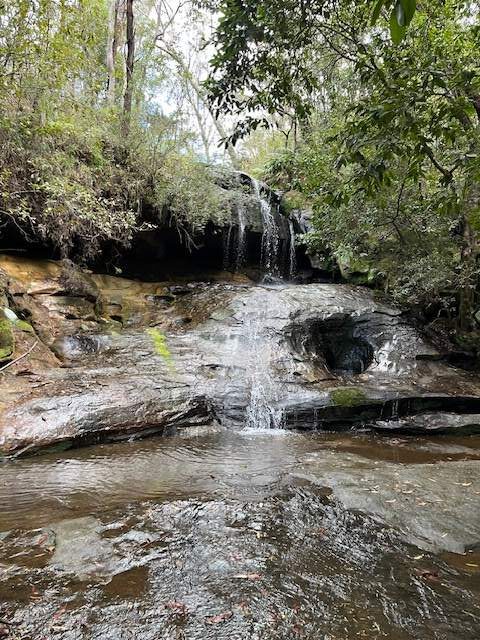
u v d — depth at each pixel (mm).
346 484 4590
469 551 3371
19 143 7789
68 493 4445
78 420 6148
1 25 6418
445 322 11430
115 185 10359
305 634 2385
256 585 2834
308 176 8906
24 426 5820
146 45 13547
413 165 3623
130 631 2359
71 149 9102
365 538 3527
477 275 10336
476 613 2611
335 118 8398
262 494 4410
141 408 6703
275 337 9211
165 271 13000
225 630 2391
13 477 4891
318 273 14727
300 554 3258
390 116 3133
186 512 3918
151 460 5590
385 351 9734
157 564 3045
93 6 9734
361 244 10531
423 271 9648
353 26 4238
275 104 4262
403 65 3576
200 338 9305
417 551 3348
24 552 3170
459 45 5543
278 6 3561
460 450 6586
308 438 7008
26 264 9430
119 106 11805
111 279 11406
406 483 4629
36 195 8656
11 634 2307
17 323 7609
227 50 3768
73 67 7980
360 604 2670
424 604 2688
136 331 9312
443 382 8938
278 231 14633
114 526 3619
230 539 3447
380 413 7852
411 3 1606
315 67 7000
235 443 6523
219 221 12539
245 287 12031
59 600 2607
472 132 3941
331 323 9922
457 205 4102
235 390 7762
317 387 8266
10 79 7031
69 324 8844
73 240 10375
